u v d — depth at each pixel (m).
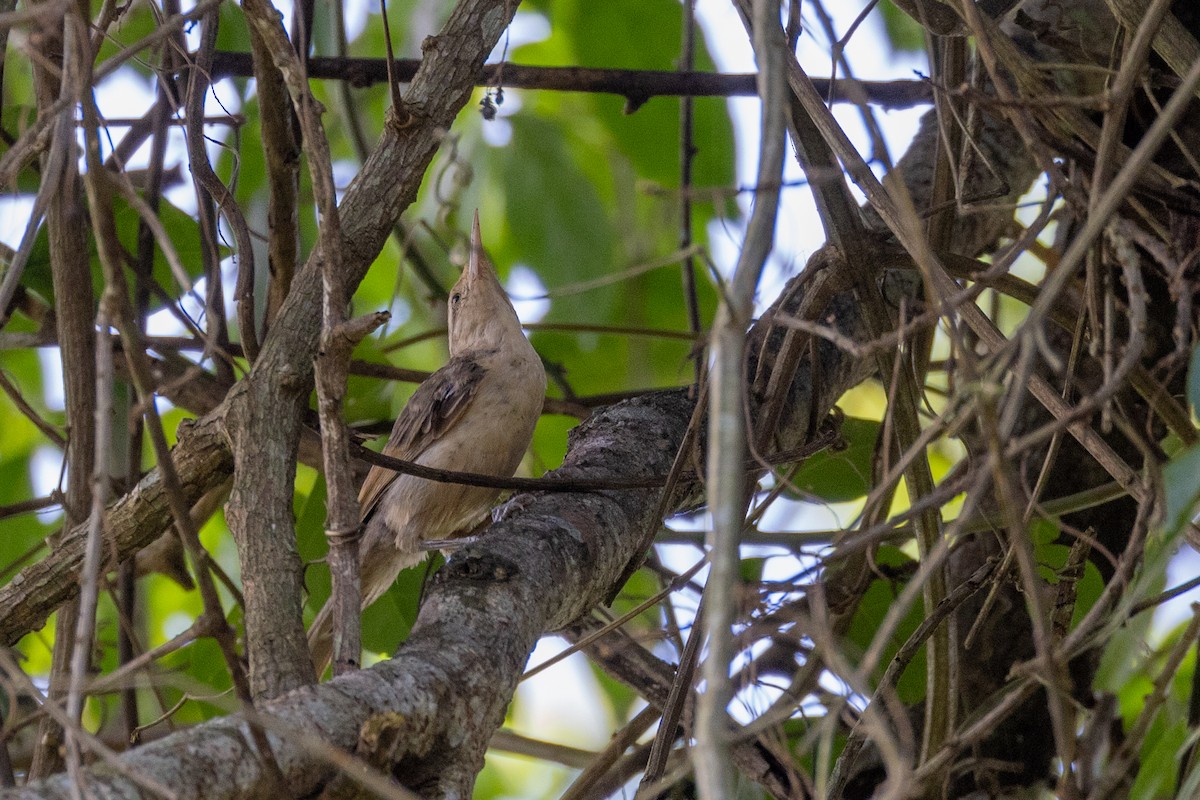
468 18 7.25
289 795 4.43
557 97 13.68
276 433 6.38
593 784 9.03
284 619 5.85
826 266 7.37
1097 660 8.94
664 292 13.70
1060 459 9.00
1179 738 6.56
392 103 7.00
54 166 5.79
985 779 8.75
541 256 12.88
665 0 12.56
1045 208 6.01
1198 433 6.79
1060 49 8.25
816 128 7.01
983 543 9.50
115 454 9.59
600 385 13.71
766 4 4.73
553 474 7.40
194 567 4.70
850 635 9.16
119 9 7.63
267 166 8.34
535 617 5.96
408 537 10.01
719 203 5.32
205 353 6.65
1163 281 8.34
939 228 7.83
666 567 9.72
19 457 12.23
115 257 4.75
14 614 7.00
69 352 7.60
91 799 4.00
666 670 9.25
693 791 8.64
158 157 8.38
